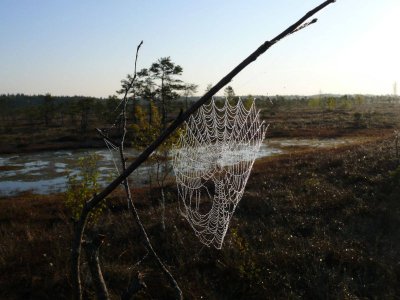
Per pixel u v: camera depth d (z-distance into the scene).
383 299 7.38
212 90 1.51
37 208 15.68
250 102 29.25
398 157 18.06
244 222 11.36
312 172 17.61
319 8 1.37
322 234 10.47
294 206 12.51
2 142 43.72
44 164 30.62
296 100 112.69
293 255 9.15
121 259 9.41
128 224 11.59
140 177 21.73
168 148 12.06
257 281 8.27
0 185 23.86
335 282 8.03
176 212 12.34
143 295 7.82
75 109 61.41
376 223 10.83
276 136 42.25
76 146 39.12
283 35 1.40
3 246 10.02
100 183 20.98
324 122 53.53
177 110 49.19
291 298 7.66
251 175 18.92
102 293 2.28
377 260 8.73
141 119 13.56
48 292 8.01
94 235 2.45
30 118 70.94
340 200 12.80
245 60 1.44
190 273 8.69
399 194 12.17
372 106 96.00
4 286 8.23
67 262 8.80
